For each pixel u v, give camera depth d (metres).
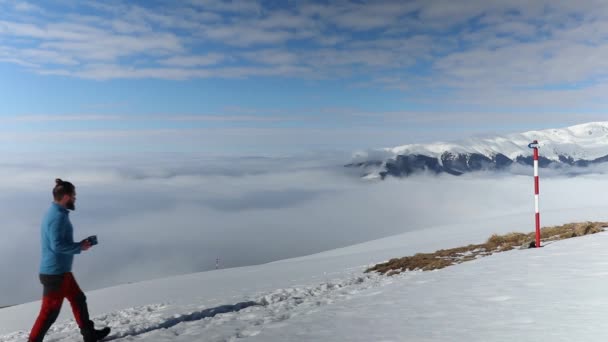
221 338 6.55
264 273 24.78
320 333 5.84
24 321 16.25
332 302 9.45
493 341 4.62
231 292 15.36
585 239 12.36
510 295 6.73
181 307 11.55
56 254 6.48
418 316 6.16
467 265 11.11
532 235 17.09
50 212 6.41
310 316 7.17
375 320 6.25
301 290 13.08
